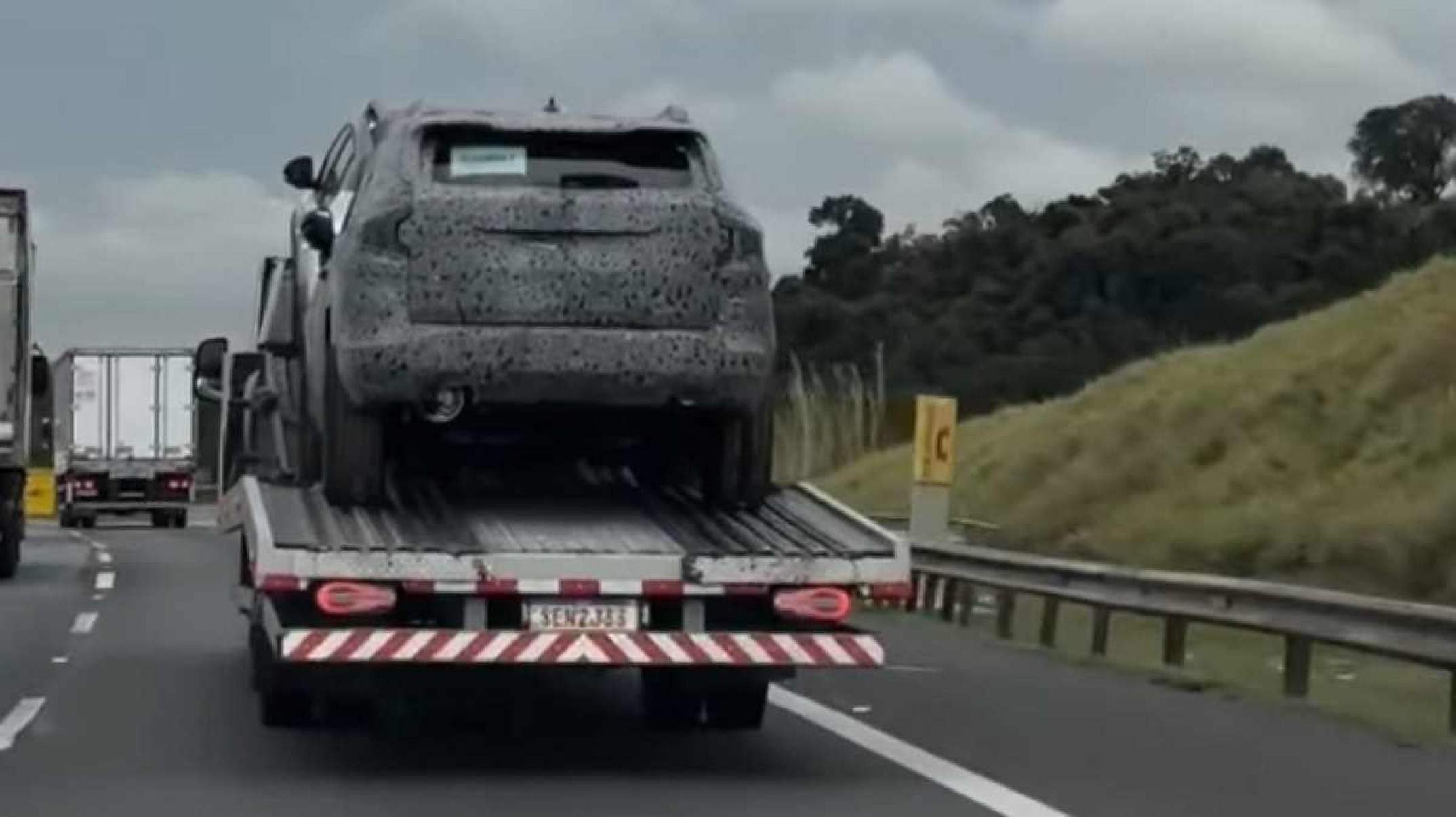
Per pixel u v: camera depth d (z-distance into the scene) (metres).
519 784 11.74
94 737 13.55
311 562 11.16
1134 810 10.98
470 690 14.16
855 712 14.98
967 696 16.09
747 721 13.57
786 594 11.55
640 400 12.30
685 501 13.11
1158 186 73.12
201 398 17.89
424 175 12.32
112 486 54.91
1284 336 41.91
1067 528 36.16
